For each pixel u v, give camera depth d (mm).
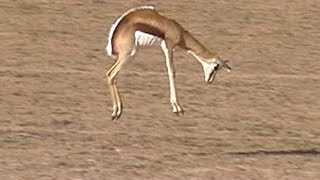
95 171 44312
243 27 84250
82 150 48250
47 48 75125
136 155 47500
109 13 86000
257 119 57906
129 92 63469
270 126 56312
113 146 49375
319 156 48812
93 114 57250
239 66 72750
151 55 73000
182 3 90250
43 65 70312
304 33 83625
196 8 89062
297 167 46250
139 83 65938
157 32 42875
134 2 89812
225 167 45625
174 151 48719
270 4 91500
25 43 76188
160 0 90938
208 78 44469
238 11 88812
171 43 43094
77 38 78312
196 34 81562
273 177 44281
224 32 82625
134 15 43000
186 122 56094
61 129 53156
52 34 79062
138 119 56312
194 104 61000
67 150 48156
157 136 52250
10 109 57688
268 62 74500
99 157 46875
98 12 86000
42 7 86438
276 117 58750
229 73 70000
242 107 60844
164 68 70312
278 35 82625
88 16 84750
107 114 57375
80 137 51312
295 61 75188
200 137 52531
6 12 84375
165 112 58500
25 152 47562
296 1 93062
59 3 87875
